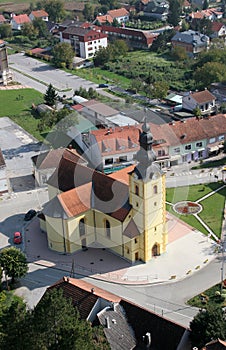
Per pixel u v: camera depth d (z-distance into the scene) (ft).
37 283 270.67
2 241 309.01
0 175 358.02
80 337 154.71
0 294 244.42
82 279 271.28
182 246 294.25
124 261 283.38
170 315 243.19
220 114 431.02
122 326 209.26
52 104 521.65
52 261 287.28
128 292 260.83
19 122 499.92
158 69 636.07
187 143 389.39
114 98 536.42
